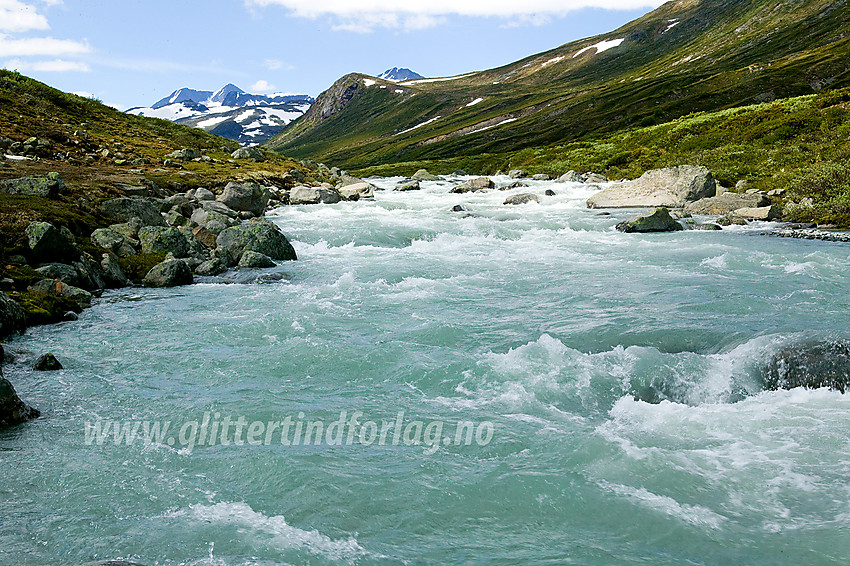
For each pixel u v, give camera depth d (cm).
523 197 4059
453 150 12350
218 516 679
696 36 19800
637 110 10769
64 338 1311
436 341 1280
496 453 822
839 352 1055
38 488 725
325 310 1522
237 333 1341
